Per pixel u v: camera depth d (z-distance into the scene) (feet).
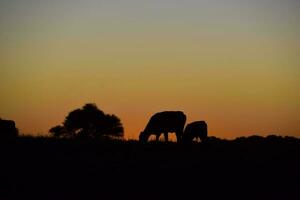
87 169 81.20
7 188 69.67
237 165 88.02
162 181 75.56
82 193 68.54
